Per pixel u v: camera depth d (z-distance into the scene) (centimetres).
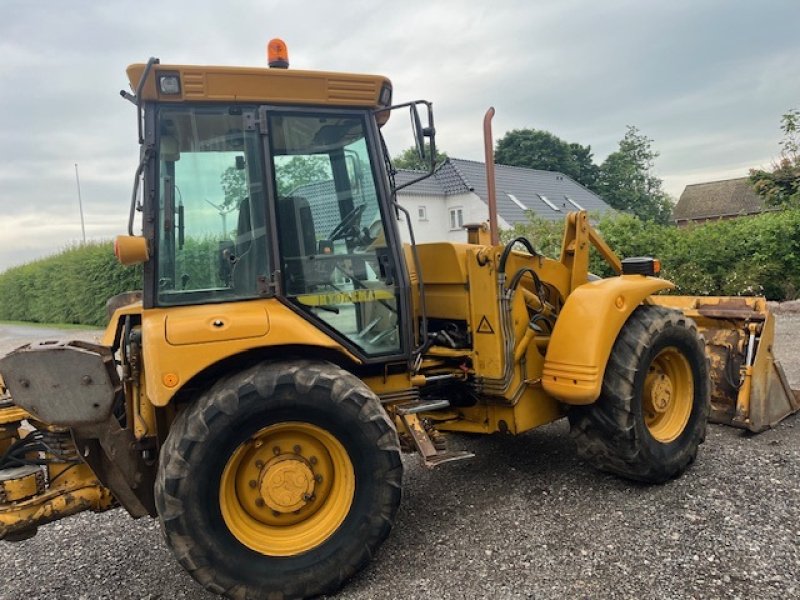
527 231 1372
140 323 331
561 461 427
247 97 301
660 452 372
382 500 292
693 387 404
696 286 1066
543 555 304
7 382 272
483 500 372
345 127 327
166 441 277
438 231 2680
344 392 288
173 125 297
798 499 344
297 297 312
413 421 331
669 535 314
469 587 282
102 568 329
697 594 263
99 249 1869
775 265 1047
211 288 300
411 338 342
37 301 2344
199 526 268
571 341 362
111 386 282
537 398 390
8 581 320
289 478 292
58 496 299
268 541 288
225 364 297
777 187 1357
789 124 1345
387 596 281
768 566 280
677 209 4062
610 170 4591
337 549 286
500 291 360
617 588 271
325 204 323
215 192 302
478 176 2784
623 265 423
